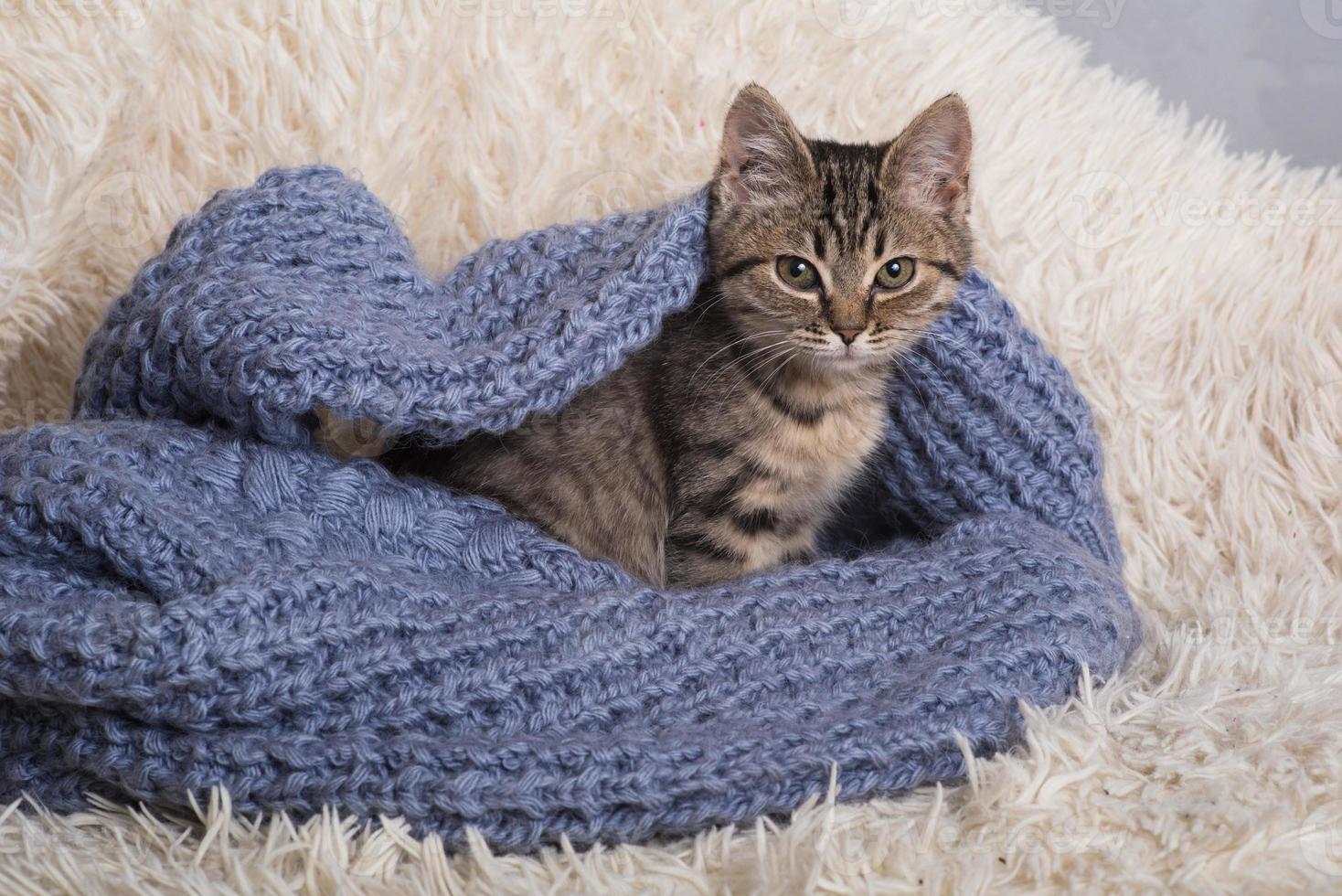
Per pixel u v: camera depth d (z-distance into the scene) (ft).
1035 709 2.07
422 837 1.97
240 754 1.97
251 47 2.54
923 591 2.19
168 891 1.89
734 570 2.36
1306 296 2.65
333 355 2.06
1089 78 2.76
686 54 2.62
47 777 2.05
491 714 2.02
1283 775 2.00
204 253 2.18
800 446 2.32
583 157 2.58
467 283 2.26
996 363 2.32
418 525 2.15
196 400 2.14
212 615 1.96
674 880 1.94
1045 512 2.34
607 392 2.33
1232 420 2.58
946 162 2.29
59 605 1.99
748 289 2.26
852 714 2.06
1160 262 2.66
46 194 2.39
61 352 2.52
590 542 2.37
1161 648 2.31
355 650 2.00
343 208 2.22
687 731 2.03
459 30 2.59
